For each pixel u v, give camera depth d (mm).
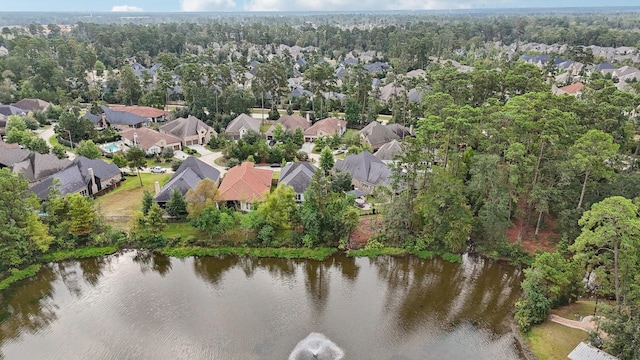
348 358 47344
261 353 47844
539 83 103438
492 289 60375
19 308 56406
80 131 117188
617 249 47219
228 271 64688
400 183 73562
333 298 58344
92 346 49250
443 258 66938
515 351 48500
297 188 80312
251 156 101750
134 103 163000
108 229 70438
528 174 68625
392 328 52312
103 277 62844
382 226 72438
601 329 43250
